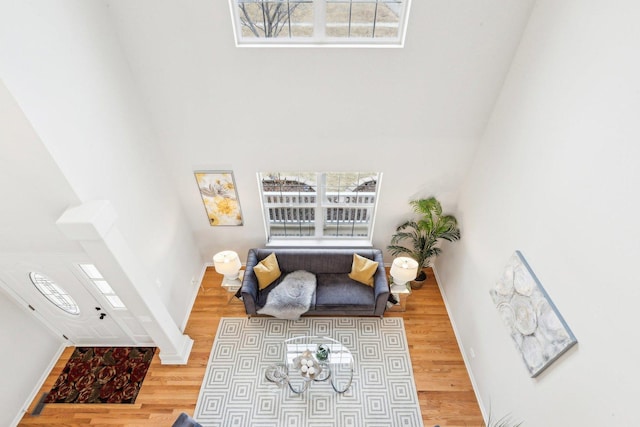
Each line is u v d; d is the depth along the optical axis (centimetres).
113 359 466
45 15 255
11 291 382
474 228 445
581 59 262
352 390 432
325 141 435
